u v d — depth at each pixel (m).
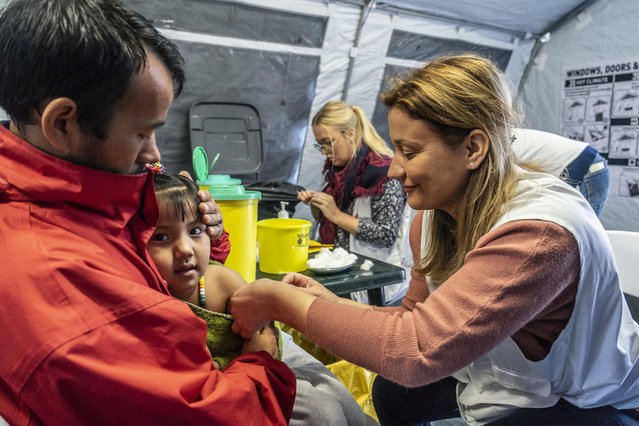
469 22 3.21
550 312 0.87
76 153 0.59
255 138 2.71
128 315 0.57
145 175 0.69
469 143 0.85
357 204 2.14
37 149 0.58
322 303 0.82
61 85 0.53
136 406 0.56
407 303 1.25
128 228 0.72
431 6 2.94
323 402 0.88
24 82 0.54
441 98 0.82
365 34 2.84
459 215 0.94
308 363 1.06
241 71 2.57
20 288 0.53
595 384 0.94
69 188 0.60
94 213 0.64
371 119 3.23
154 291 0.61
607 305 0.87
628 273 1.36
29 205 0.59
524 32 3.53
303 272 1.42
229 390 0.63
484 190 0.87
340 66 2.89
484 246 0.82
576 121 3.56
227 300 0.96
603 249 0.82
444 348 0.76
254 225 1.29
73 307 0.54
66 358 0.51
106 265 0.60
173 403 0.57
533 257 0.75
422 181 0.89
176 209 0.82
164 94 0.59
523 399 0.97
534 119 3.86
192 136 2.50
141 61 0.55
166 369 0.59
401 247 2.11
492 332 0.76
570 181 1.74
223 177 1.38
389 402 1.35
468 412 1.08
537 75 3.76
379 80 3.07
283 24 2.57
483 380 1.03
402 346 0.77
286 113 2.83
